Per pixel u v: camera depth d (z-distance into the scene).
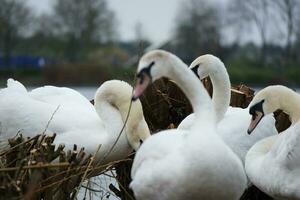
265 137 9.55
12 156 8.15
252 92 11.27
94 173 9.69
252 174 8.48
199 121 7.09
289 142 7.83
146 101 10.57
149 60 7.26
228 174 6.82
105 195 10.32
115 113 9.75
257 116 9.41
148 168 7.24
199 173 6.77
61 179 8.02
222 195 6.93
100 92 9.85
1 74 38.72
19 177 7.62
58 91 10.35
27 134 9.71
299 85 33.50
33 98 10.27
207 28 33.84
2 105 9.81
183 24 33.50
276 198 8.23
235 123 9.62
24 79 37.22
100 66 31.23
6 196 7.36
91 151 9.53
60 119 9.70
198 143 6.83
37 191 7.54
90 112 10.01
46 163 7.88
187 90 7.31
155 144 7.37
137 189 7.33
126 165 9.70
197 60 10.13
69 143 9.56
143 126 9.57
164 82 10.70
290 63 33.78
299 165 7.79
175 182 6.90
